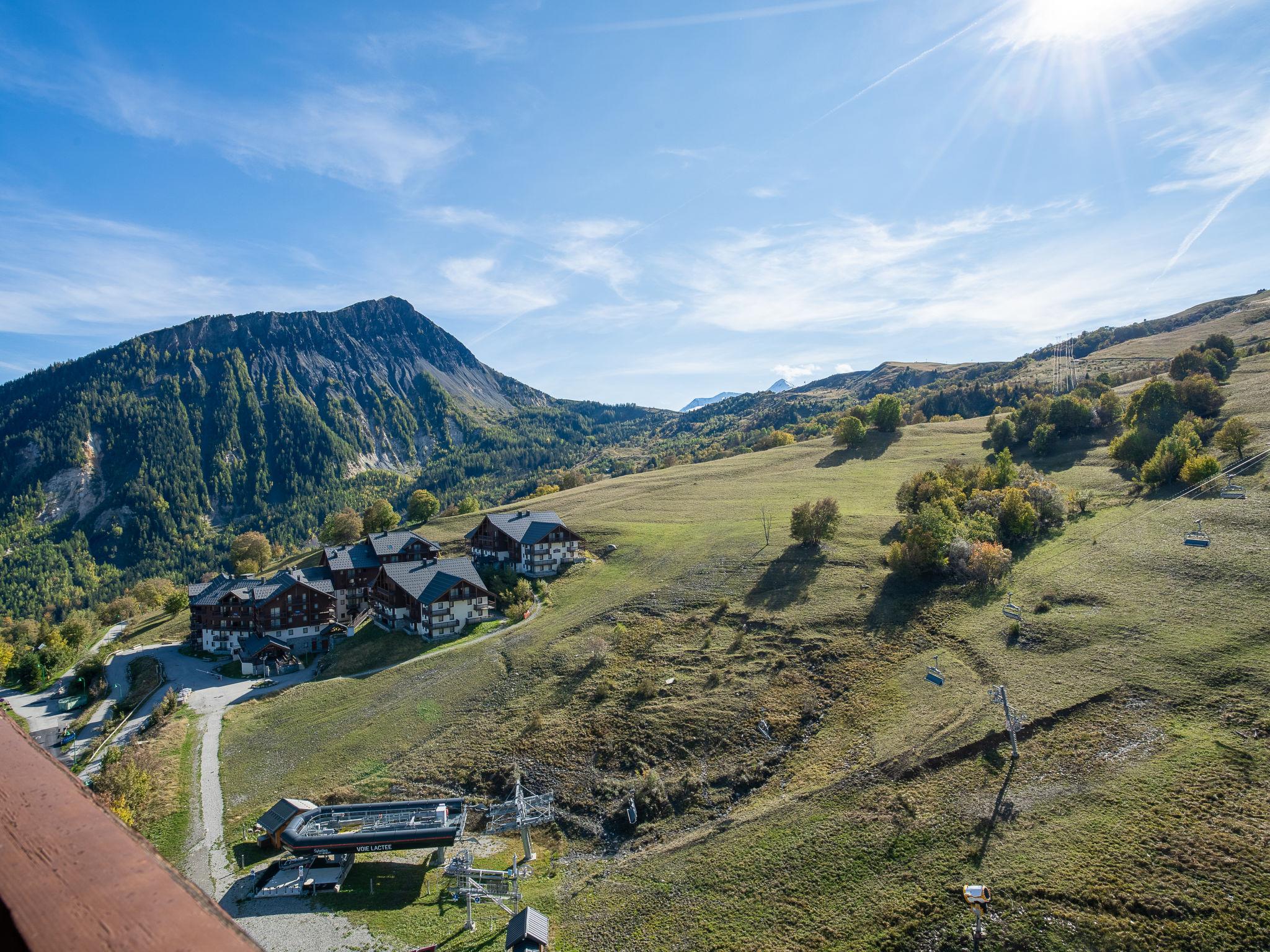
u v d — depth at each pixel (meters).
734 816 59.84
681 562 114.00
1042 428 140.25
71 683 112.31
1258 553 75.88
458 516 181.50
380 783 70.38
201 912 4.11
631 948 47.78
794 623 86.62
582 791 67.38
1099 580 80.31
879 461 167.88
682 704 75.81
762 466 181.62
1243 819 46.12
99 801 5.64
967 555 89.81
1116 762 53.75
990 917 43.84
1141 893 42.94
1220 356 164.75
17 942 3.35
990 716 62.06
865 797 57.06
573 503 170.25
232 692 99.56
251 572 173.12
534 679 85.38
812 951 44.69
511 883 56.66
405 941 49.66
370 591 129.50
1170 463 102.56
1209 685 58.84
